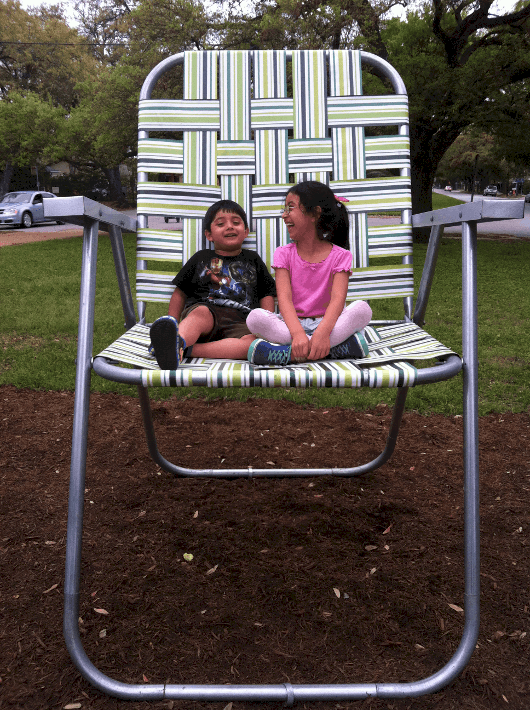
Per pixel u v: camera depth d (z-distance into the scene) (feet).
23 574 5.94
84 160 108.27
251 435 9.73
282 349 5.09
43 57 118.11
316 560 6.20
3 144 90.99
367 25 41.01
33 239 48.16
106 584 5.78
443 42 42.14
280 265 5.85
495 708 4.38
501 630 5.19
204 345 5.56
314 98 6.89
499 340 15.87
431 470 8.45
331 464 8.63
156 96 36.47
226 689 4.39
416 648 4.97
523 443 9.41
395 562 6.18
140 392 6.93
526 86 43.80
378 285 6.67
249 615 5.36
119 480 8.01
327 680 4.62
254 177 6.79
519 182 211.20
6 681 4.59
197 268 6.27
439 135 45.32
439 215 5.53
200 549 6.37
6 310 18.88
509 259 36.27
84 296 4.73
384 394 11.68
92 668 4.49
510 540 6.64
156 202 6.57
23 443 9.16
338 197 6.34
